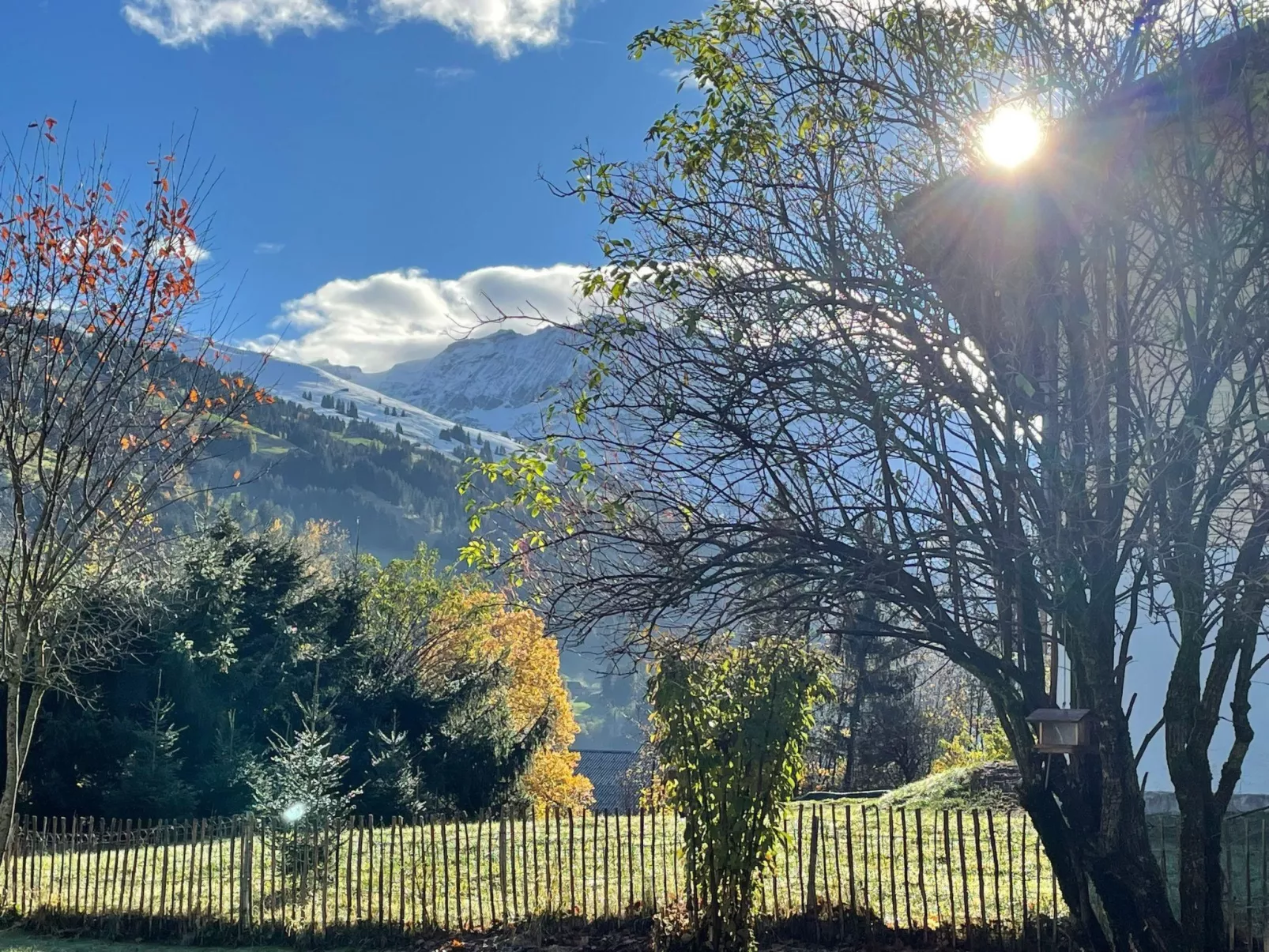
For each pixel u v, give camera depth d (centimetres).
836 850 1011
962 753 2875
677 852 1095
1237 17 623
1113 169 642
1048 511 635
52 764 2302
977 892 1048
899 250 679
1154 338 642
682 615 686
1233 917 764
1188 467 597
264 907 1249
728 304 658
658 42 720
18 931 1365
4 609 1240
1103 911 679
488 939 1098
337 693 2734
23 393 1209
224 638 2520
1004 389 655
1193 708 650
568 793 4494
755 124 686
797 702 938
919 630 715
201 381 1288
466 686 3111
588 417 688
